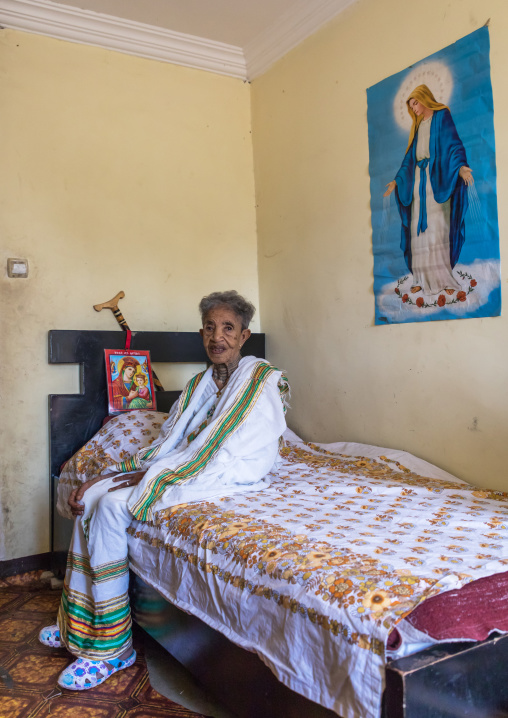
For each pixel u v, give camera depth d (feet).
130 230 11.98
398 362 10.00
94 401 11.13
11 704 6.68
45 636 8.04
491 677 4.33
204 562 5.96
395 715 3.79
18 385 10.82
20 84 10.96
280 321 12.83
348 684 4.10
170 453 8.45
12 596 10.14
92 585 7.28
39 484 11.00
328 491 7.93
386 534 5.89
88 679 6.98
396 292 9.95
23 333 10.88
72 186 11.41
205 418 8.64
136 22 11.55
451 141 8.86
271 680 4.98
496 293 8.29
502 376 8.29
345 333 11.10
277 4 11.19
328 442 11.64
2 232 10.75
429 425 9.47
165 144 12.41
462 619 4.28
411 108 9.53
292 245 12.37
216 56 12.77
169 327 12.38
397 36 9.77
